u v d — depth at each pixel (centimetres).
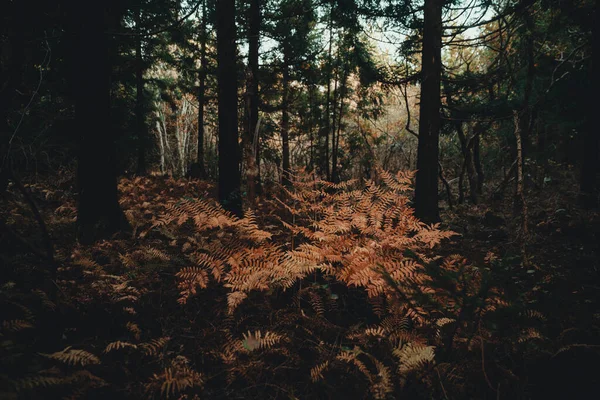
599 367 213
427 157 658
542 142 1195
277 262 289
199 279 264
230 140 632
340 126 1497
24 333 216
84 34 446
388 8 860
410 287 203
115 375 200
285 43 1133
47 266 320
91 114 450
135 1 872
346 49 1205
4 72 372
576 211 680
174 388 183
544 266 390
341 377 210
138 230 474
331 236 299
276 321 264
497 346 222
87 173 449
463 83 963
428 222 647
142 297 286
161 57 1312
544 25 1021
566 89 907
